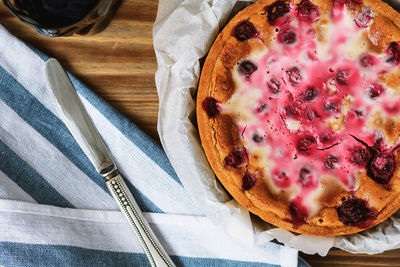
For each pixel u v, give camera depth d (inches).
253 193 25.9
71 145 28.0
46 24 25.2
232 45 26.0
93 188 28.0
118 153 27.8
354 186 26.0
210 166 26.5
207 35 26.3
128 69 27.8
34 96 27.9
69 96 27.5
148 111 28.0
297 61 26.0
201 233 27.9
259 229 26.6
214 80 25.9
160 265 27.1
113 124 27.5
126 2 27.4
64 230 27.6
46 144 28.0
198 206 27.0
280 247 27.7
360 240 26.5
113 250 27.9
